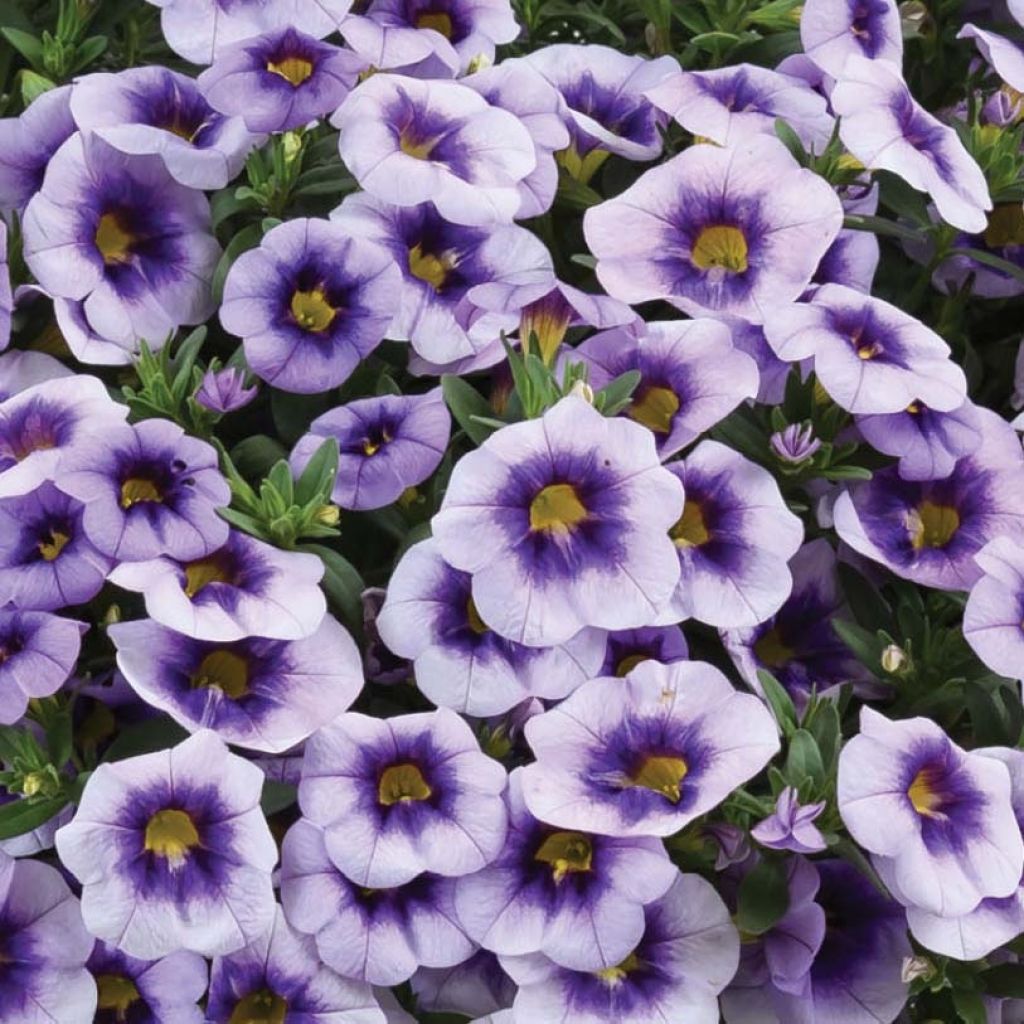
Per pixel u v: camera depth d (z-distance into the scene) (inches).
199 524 18.1
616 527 18.0
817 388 19.1
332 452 18.4
